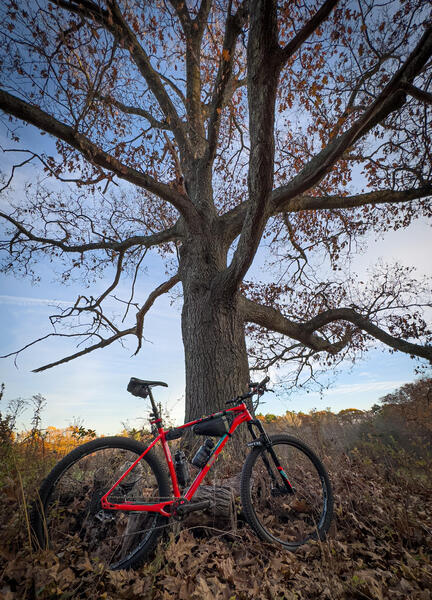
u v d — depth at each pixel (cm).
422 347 660
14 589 169
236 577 205
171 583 189
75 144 448
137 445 257
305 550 254
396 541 272
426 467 526
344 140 461
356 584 196
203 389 523
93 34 422
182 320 618
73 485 282
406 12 444
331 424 779
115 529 249
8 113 416
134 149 696
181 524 268
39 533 215
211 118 572
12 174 588
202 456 279
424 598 189
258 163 403
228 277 546
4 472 300
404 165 702
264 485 308
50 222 754
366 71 508
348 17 469
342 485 349
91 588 183
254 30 361
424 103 481
